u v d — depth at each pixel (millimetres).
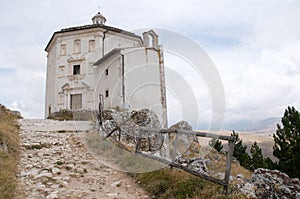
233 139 4898
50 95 27234
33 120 16438
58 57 25828
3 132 8070
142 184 5750
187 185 5105
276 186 5266
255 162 12906
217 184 4996
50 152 8297
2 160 6078
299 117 11234
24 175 5887
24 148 8469
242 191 4918
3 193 4523
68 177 5977
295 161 10445
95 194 5203
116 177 6250
